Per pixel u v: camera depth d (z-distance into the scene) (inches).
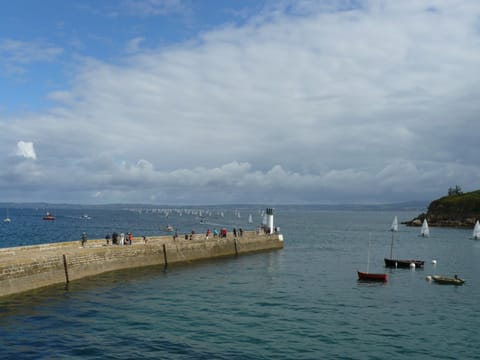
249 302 1304.1
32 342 890.7
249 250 2751.0
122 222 7194.9
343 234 5113.2
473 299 1460.4
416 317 1201.4
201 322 1069.8
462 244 3924.7
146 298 1317.7
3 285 1225.4
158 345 898.7
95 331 974.4
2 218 7436.0
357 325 1096.2
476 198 6973.4
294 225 7401.6
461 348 951.6
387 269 2183.8
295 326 1064.2
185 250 2187.5
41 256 1387.8
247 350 887.1
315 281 1724.9
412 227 7062.0
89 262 1606.8
